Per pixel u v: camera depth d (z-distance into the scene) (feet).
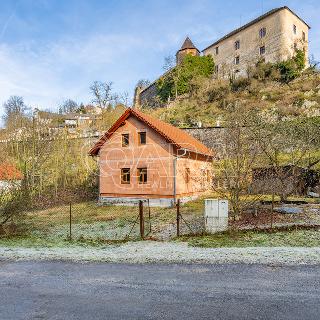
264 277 25.67
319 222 48.32
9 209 49.06
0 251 36.55
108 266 30.12
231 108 136.56
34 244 40.42
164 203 83.51
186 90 222.69
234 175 53.16
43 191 113.19
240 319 18.75
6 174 76.84
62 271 29.09
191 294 22.72
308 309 19.80
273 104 163.02
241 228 44.32
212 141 127.34
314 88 164.04
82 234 48.44
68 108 295.07
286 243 36.14
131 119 89.61
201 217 61.41
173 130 98.63
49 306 21.49
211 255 31.96
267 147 87.15
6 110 223.30
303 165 93.81
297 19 195.93
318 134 98.48
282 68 183.01
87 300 22.31
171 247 35.78
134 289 24.08
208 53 233.55
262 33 197.57
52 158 126.52
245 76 200.44
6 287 25.38
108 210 80.64
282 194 73.61
